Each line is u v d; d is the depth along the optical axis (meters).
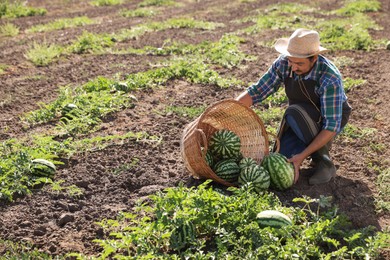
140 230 6.06
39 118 10.49
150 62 15.02
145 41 18.22
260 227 6.17
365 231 6.43
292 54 7.23
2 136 9.72
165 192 7.49
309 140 7.62
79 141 9.05
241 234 6.10
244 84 12.91
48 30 20.75
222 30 20.62
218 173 7.44
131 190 7.77
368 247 6.11
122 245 6.00
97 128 9.95
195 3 30.22
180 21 21.80
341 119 7.81
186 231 6.08
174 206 6.31
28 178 7.78
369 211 7.12
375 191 7.68
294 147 7.85
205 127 7.93
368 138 9.55
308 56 7.18
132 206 7.21
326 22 20.89
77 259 5.98
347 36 17.55
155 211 6.25
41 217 6.97
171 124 10.21
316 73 7.43
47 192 7.57
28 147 8.77
